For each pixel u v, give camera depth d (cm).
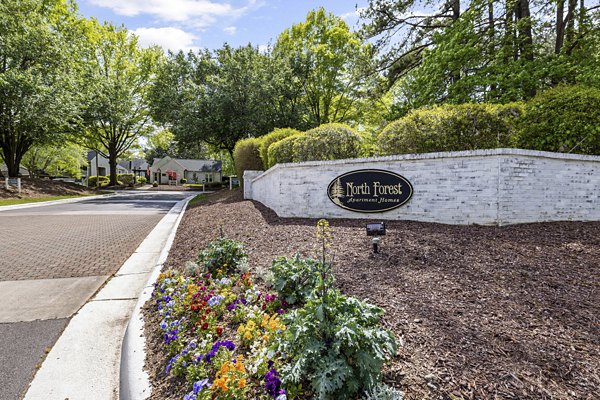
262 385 198
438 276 346
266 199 970
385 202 664
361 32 1405
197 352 227
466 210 587
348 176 699
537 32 1077
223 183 3356
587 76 805
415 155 630
